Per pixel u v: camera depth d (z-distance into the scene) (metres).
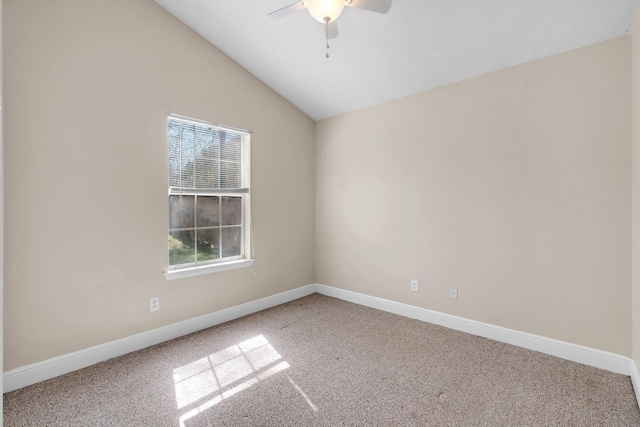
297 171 3.78
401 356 2.35
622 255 2.06
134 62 2.45
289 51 2.86
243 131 3.19
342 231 3.72
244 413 1.73
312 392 1.91
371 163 3.41
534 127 2.37
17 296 1.96
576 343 2.24
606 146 2.09
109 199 2.32
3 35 1.89
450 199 2.82
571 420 1.66
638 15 1.79
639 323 1.83
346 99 3.39
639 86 1.79
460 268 2.78
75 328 2.18
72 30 2.15
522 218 2.44
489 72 2.57
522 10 2.03
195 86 2.82
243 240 3.29
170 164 2.69
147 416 1.70
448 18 2.20
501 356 2.33
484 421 1.66
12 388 1.93
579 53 2.17
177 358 2.33
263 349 2.47
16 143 1.94
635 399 1.82
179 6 2.60
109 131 2.32
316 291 4.04
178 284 2.73
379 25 2.38
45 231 2.05
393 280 3.26
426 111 2.96
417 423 1.65
